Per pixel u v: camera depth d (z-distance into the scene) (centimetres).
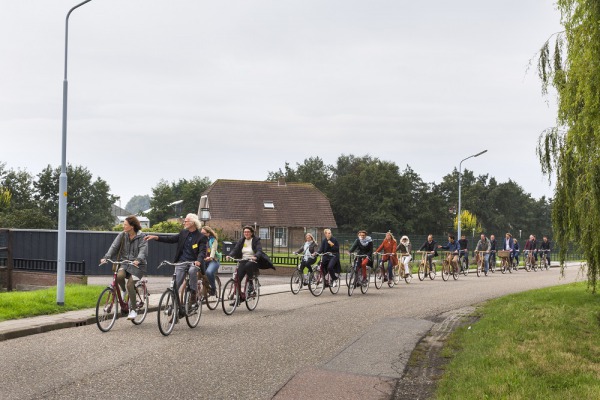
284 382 714
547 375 740
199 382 702
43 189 8494
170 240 1084
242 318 1206
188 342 934
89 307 1278
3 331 945
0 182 7950
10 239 2080
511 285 2206
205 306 1372
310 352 889
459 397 623
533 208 11794
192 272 1059
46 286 1995
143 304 1105
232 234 6228
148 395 644
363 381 733
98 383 684
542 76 1302
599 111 1112
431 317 1289
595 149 1202
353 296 1689
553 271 3294
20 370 738
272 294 1694
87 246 2478
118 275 1050
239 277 1286
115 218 9431
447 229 9231
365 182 8619
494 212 11381
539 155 1348
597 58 1108
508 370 739
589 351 934
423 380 749
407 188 8831
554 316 1259
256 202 6494
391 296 1712
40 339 941
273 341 962
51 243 2452
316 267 1712
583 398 633
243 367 782
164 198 10019
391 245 2031
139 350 864
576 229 1335
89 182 8844
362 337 1021
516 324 1138
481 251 2834
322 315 1271
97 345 895
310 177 9412
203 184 9931
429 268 2453
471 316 1307
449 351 912
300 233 6538
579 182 1263
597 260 1295
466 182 11769
